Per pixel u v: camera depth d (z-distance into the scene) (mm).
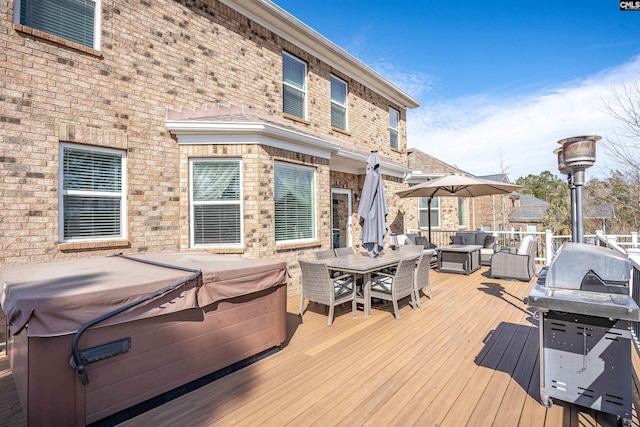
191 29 6516
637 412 2836
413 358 3887
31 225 4590
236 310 3570
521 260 8016
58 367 2418
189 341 3145
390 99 12516
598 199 15102
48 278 2990
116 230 5508
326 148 7809
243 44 7430
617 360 2637
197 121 6004
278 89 8164
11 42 4480
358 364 3742
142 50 5801
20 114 4523
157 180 5914
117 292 2646
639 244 8047
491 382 3330
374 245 6332
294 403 2979
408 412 2832
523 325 4992
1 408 2941
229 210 6383
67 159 5008
